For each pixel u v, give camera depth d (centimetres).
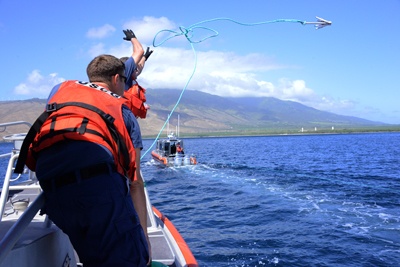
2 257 190
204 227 1334
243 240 1137
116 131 246
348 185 2319
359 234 1150
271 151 6938
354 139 13025
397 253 977
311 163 4228
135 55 409
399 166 3700
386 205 1606
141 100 371
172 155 3981
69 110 241
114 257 231
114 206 229
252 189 2227
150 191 2350
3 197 344
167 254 439
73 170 227
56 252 298
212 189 2309
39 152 241
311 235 1157
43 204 249
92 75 282
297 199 1802
